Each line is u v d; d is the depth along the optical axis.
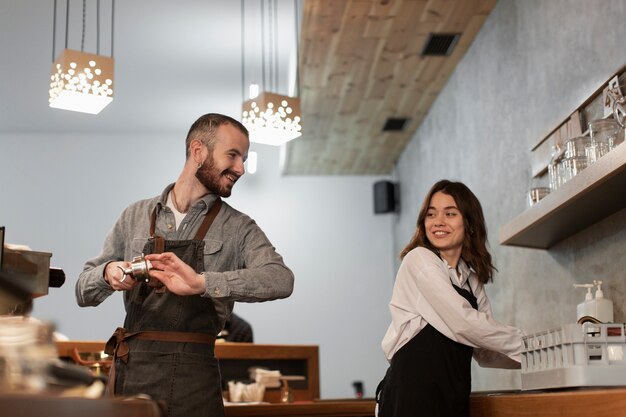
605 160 2.52
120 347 2.24
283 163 8.05
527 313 4.34
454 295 2.34
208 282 2.17
